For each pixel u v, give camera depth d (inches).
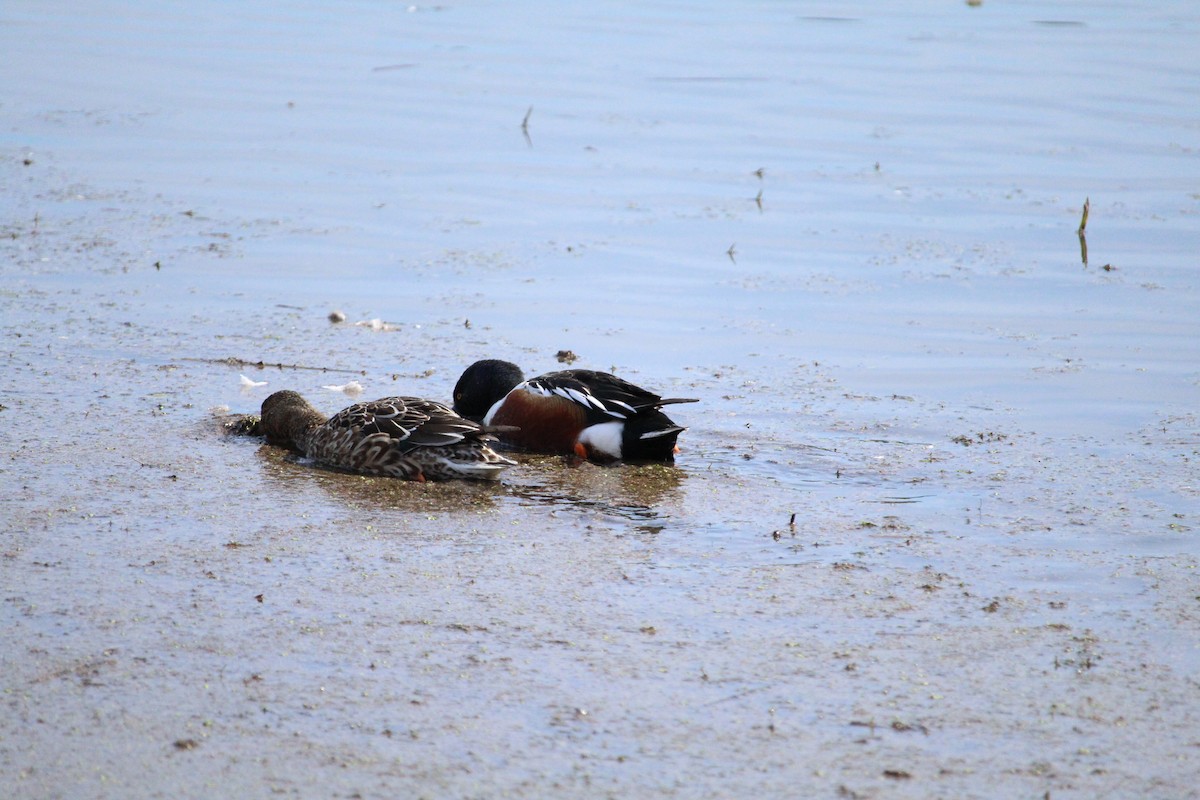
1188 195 893.8
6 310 660.7
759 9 1560.0
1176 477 482.9
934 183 933.8
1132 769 287.7
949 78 1219.9
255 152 998.4
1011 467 494.9
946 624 357.1
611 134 1059.3
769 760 288.7
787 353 643.5
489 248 804.6
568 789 276.7
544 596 369.4
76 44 1323.8
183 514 423.5
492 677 321.4
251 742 290.7
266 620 347.6
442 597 366.3
